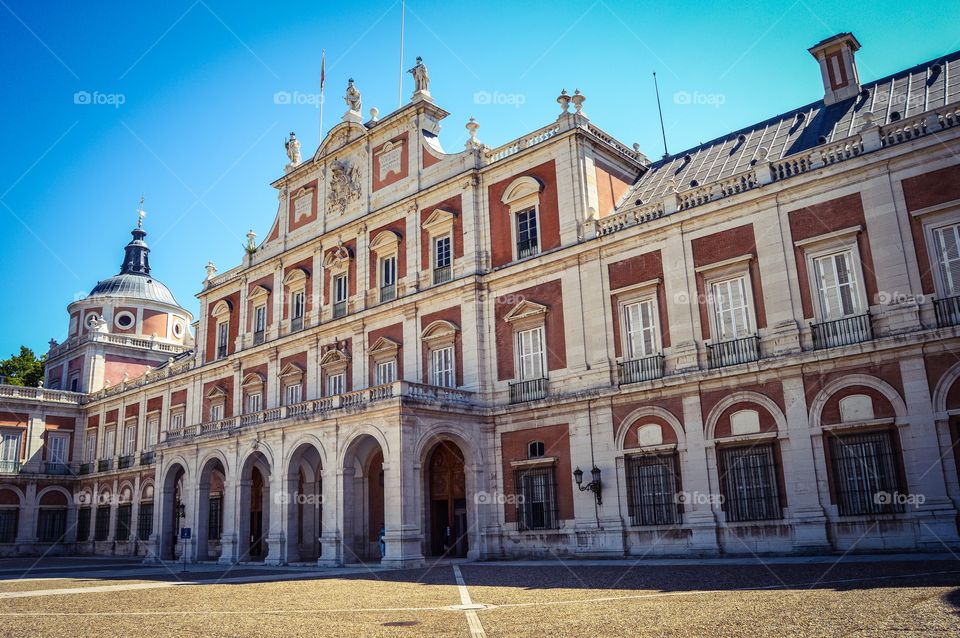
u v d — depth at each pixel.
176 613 15.91
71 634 12.98
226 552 36.72
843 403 23.17
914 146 22.88
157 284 72.75
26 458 59.06
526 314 31.25
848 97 29.78
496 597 16.89
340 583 22.34
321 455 32.41
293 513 34.06
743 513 24.61
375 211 38.31
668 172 33.97
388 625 13.13
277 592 20.08
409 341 35.12
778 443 24.28
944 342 21.56
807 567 19.17
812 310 24.33
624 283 28.88
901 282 22.70
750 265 25.86
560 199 31.52
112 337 65.06
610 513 27.53
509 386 31.50
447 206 35.28
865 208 23.72
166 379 52.94
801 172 25.14
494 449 31.55
